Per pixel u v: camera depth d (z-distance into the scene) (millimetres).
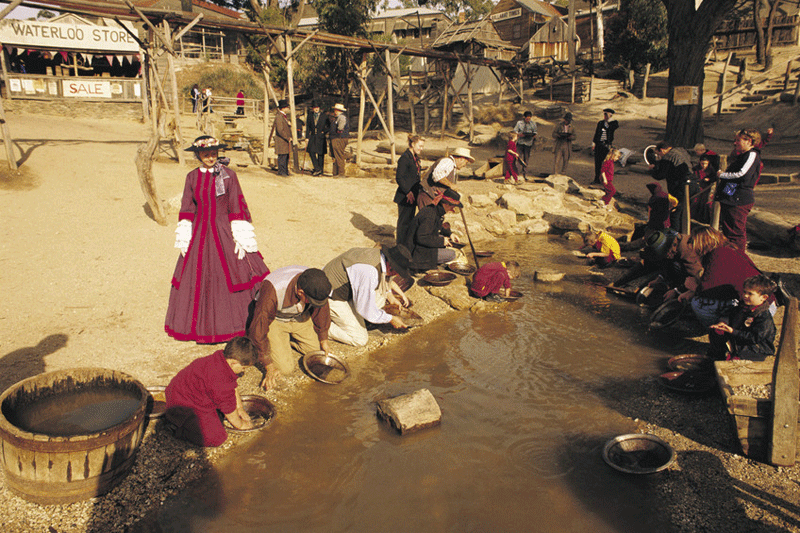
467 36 25312
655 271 6844
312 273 4133
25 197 7352
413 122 22703
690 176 7941
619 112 25312
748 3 28734
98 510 3051
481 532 3002
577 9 38438
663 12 28031
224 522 3045
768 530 2965
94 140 12945
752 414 3508
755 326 4242
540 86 32406
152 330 4934
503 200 10594
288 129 11172
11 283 5309
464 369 4871
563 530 3021
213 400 3588
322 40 12703
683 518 3090
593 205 11219
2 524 2883
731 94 22641
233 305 4723
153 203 7117
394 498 3266
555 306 6359
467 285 6922
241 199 4770
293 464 3547
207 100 24344
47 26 20281
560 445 3791
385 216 9352
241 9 43094
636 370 4832
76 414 3363
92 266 5922
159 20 10461
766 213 9023
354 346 5266
